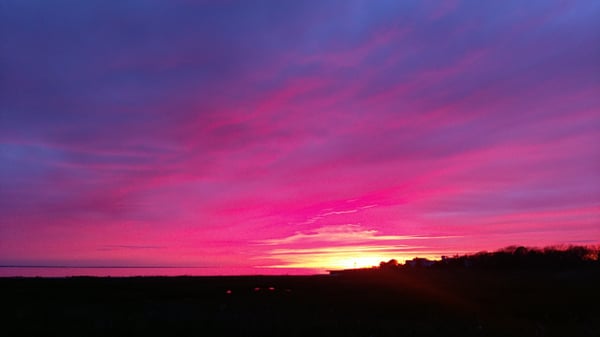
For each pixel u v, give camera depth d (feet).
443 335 63.36
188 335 62.44
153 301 120.67
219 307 97.55
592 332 66.49
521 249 277.85
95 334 63.82
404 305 107.76
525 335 64.34
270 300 120.47
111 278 235.81
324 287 168.86
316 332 64.44
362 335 62.59
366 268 332.80
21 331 65.87
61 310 92.38
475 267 285.43
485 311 97.76
